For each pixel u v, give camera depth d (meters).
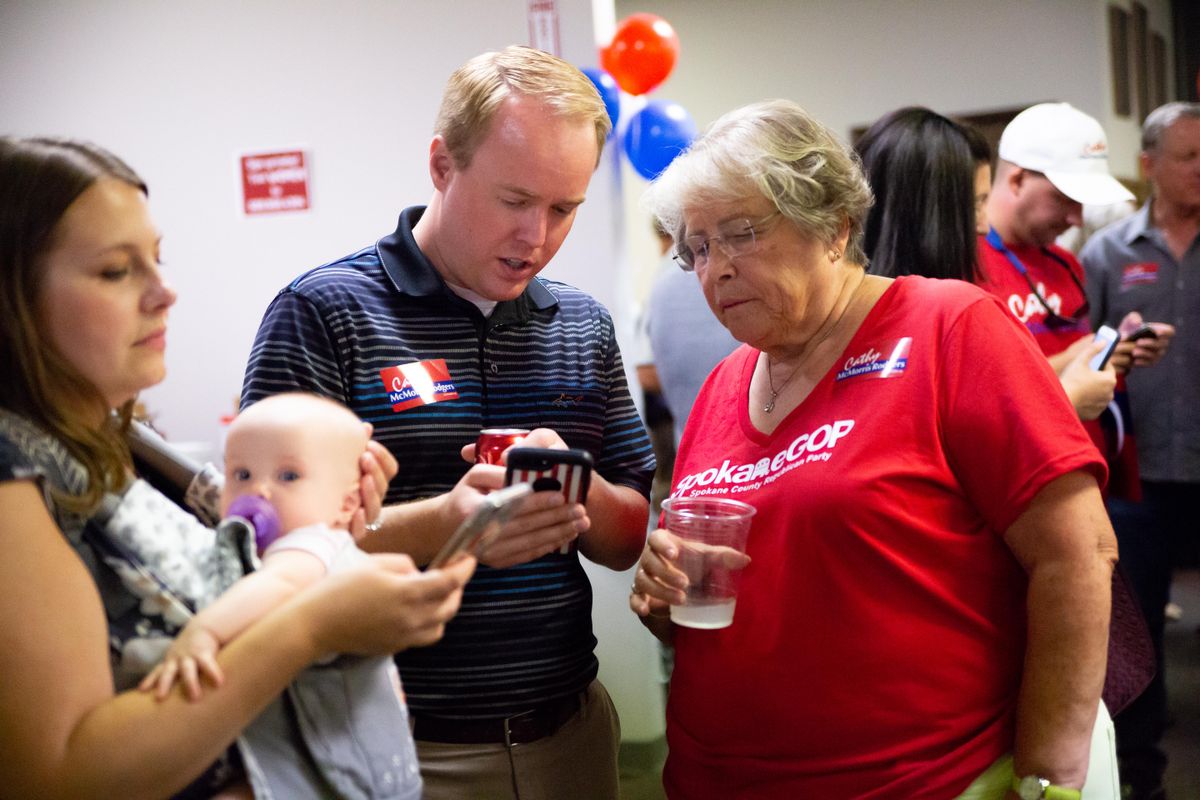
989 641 1.52
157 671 1.02
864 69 8.01
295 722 1.15
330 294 1.72
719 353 3.09
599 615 3.47
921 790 1.47
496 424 1.78
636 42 3.49
